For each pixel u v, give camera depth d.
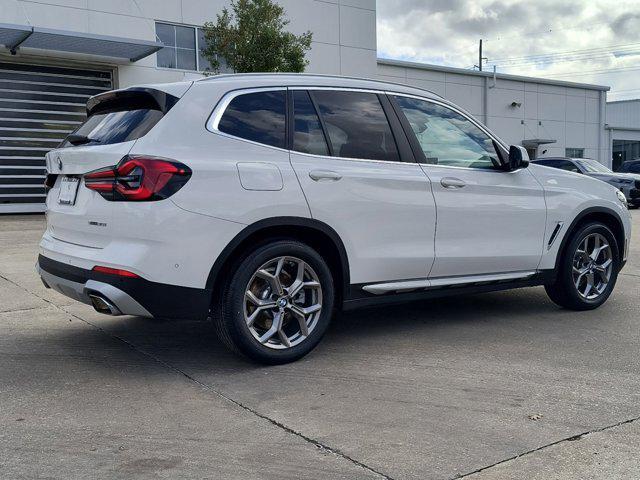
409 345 4.81
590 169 19.17
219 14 17.30
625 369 4.28
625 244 6.20
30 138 15.59
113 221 3.81
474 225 5.06
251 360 4.20
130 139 3.94
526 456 2.99
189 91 4.12
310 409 3.55
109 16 15.73
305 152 4.38
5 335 5.03
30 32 13.62
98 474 2.80
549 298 6.50
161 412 3.50
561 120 32.12
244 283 4.04
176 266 3.81
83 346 4.75
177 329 5.25
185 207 3.81
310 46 17.48
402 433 3.24
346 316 5.74
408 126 4.91
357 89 4.78
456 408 3.57
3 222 13.34
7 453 2.99
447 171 4.97
